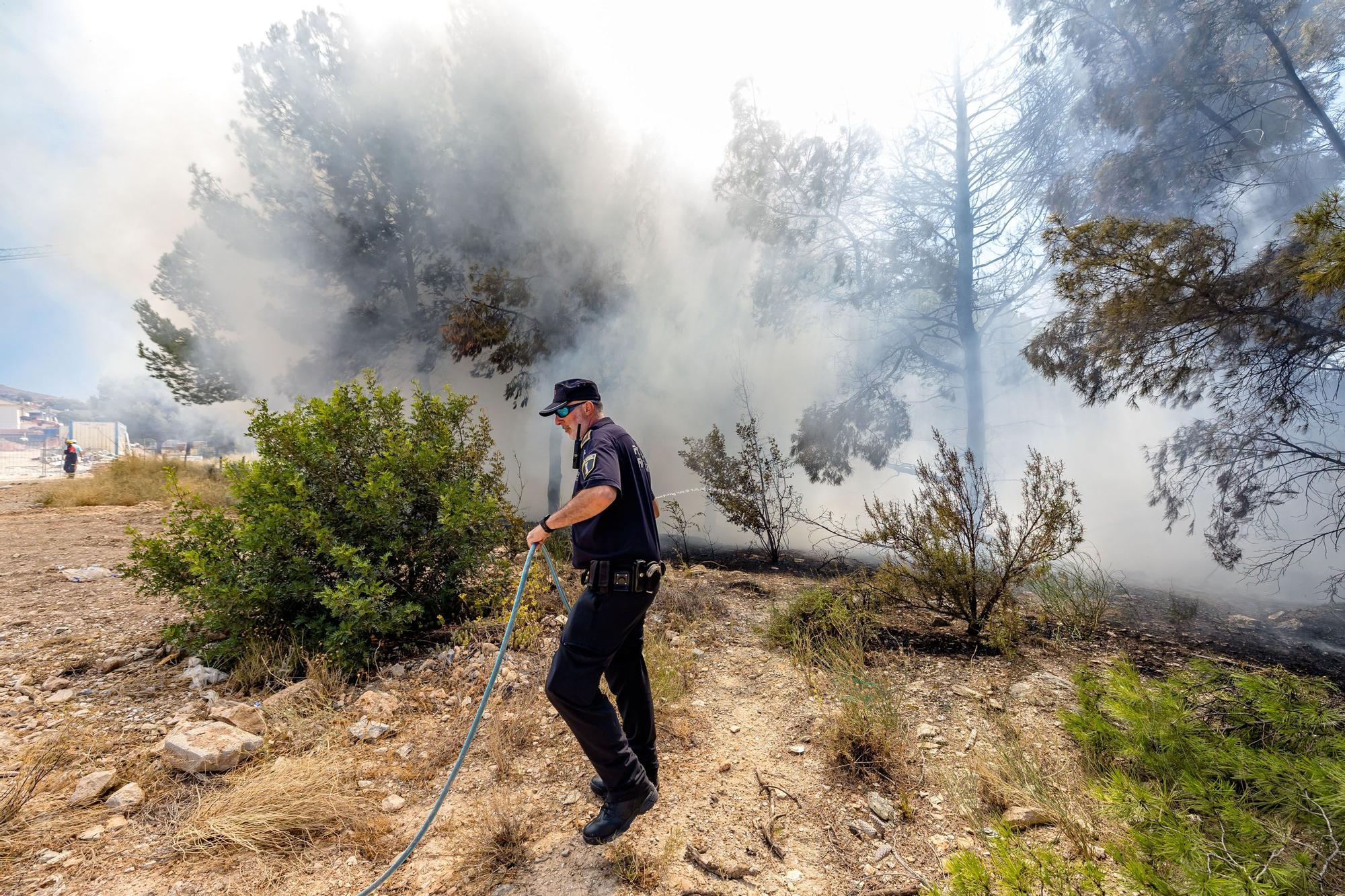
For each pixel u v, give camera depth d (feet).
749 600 16.76
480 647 12.01
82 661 11.37
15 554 20.79
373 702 10.05
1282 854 5.68
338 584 11.46
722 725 9.82
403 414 14.78
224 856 6.73
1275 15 18.24
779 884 6.48
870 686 9.95
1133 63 21.54
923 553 13.67
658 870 6.64
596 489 6.75
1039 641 12.84
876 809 7.57
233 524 12.33
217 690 10.58
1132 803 6.31
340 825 7.31
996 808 7.47
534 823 7.44
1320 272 10.16
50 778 7.79
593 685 6.81
